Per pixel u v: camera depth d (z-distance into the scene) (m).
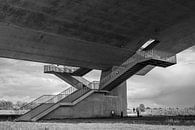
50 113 34.31
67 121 27.77
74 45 36.88
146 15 34.66
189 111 58.72
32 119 31.84
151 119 30.22
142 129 15.75
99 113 40.38
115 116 42.22
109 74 43.78
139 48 43.12
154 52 44.59
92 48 38.62
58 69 48.62
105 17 33.06
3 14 28.47
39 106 34.38
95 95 40.34
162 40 42.66
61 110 35.56
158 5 32.47
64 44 36.12
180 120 26.14
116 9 31.86
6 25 30.12
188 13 35.94
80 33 34.75
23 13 29.08
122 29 36.69
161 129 15.50
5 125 17.14
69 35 34.53
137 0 30.59
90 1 29.30
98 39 37.09
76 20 32.25
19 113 43.34
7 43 33.38
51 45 35.66
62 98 37.69
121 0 30.12
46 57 38.91
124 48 41.22
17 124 18.75
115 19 33.97
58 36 34.12
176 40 43.88
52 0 28.09
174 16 36.22
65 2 28.70
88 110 38.88
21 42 33.69
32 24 31.03
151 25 37.56
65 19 31.64
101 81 42.94
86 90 40.06
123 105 45.34
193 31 42.09
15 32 31.62
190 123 20.95
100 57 41.50
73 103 36.84
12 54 36.41
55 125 18.25
